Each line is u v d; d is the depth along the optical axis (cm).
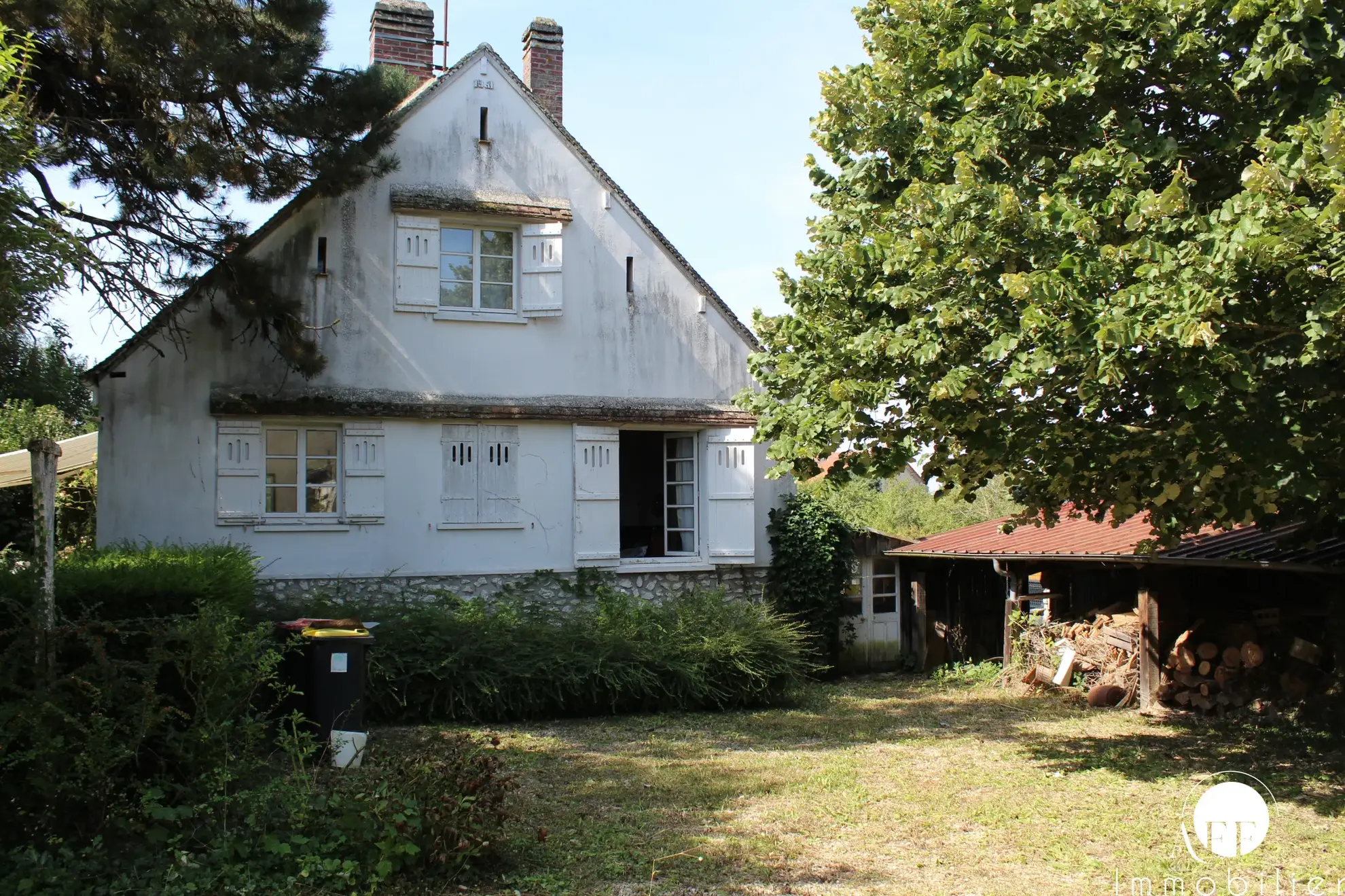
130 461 1231
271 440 1305
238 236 1165
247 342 1280
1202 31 730
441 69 1650
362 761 852
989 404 780
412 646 1138
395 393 1343
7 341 808
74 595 666
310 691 870
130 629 679
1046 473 903
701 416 1483
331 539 1305
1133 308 634
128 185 1101
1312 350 601
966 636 1686
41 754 554
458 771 632
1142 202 646
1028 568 1509
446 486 1360
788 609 1524
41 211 759
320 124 1155
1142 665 1220
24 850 553
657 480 1838
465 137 1401
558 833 705
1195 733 1087
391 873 581
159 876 546
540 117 1443
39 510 599
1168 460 771
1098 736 1091
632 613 1291
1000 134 789
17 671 581
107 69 1041
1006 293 736
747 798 814
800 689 1357
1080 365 695
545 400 1416
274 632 906
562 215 1421
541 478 1407
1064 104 779
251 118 1134
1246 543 1084
